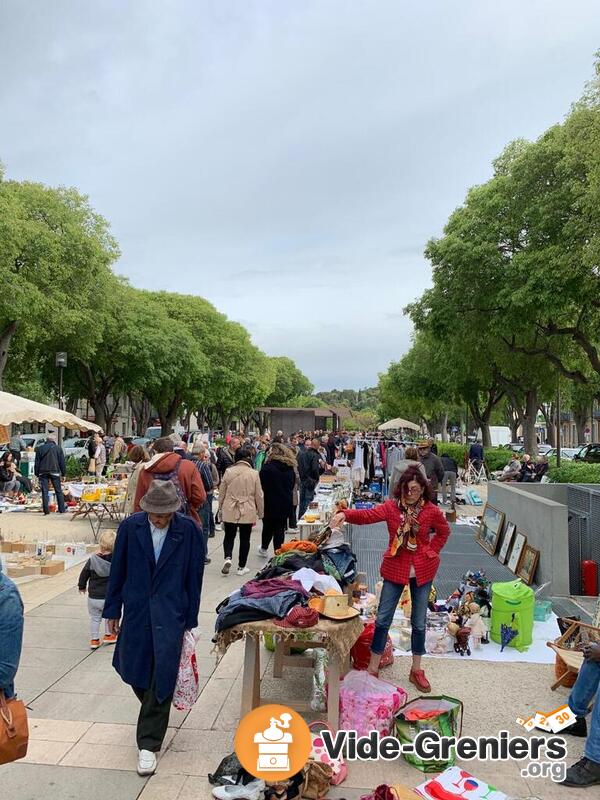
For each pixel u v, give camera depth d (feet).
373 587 26.04
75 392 138.62
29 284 82.89
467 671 18.01
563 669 16.71
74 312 95.35
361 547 33.91
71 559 31.71
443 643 19.26
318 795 11.89
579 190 56.29
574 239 61.11
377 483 60.85
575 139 55.98
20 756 9.73
